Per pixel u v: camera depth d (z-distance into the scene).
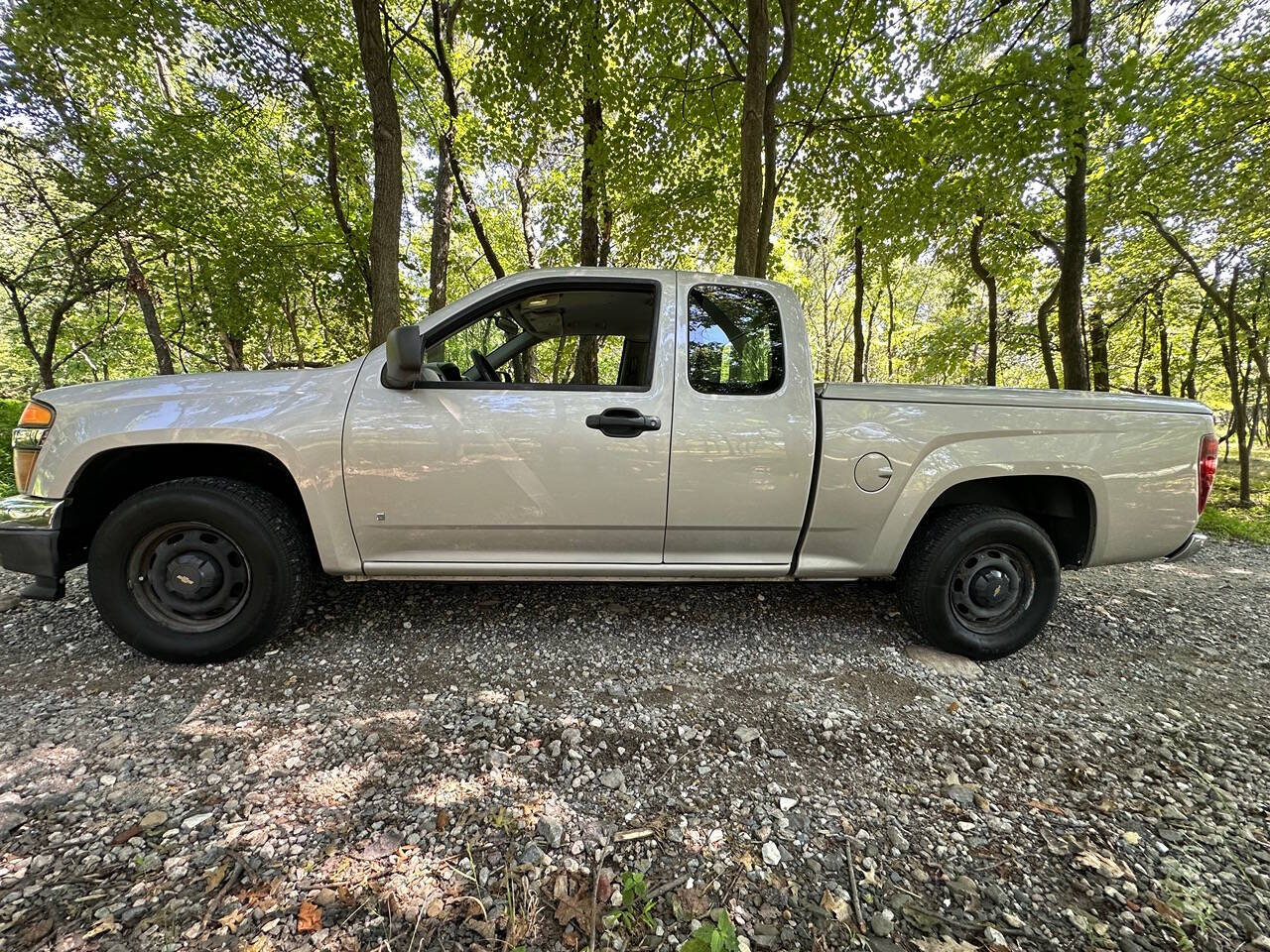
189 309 10.51
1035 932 1.26
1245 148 7.32
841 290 20.70
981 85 5.81
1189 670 2.56
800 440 2.44
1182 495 2.62
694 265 9.09
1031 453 2.50
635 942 1.20
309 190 9.63
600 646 2.60
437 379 2.46
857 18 6.23
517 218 15.03
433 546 2.43
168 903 1.24
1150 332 13.60
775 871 1.41
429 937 1.19
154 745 1.81
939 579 2.54
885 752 1.91
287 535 2.32
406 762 1.78
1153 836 1.56
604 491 2.38
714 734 1.98
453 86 8.05
